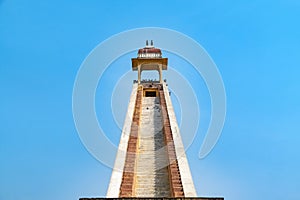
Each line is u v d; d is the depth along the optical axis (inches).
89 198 525.3
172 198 524.7
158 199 524.4
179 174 732.0
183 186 679.7
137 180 758.5
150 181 756.0
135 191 714.2
